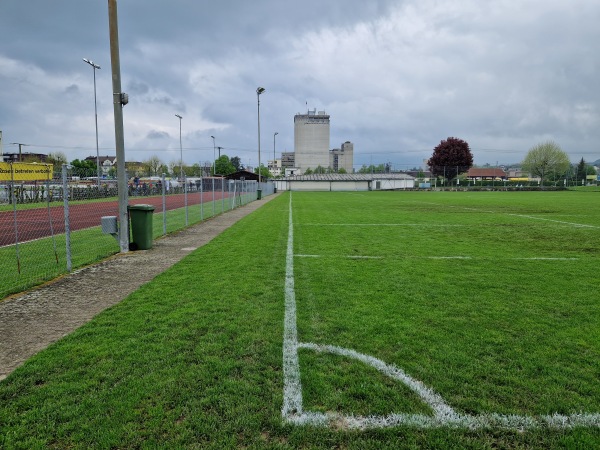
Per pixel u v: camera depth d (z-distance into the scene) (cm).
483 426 260
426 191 6481
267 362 342
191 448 234
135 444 238
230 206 2456
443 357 352
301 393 294
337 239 1096
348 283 610
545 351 366
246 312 468
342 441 245
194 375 317
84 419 261
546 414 272
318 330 414
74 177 2156
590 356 356
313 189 7794
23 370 322
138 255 851
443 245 998
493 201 3228
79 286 594
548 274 679
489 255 860
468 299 527
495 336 401
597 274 680
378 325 429
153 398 284
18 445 236
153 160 9144
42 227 1427
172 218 1747
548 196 4206
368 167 11512
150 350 362
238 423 258
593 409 277
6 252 921
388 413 273
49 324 434
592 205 2650
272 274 666
